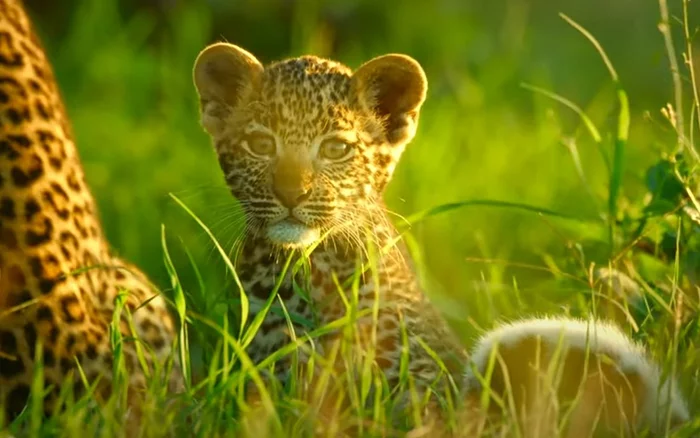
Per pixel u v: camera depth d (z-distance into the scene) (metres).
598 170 17.69
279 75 11.85
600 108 20.39
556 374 9.88
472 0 25.92
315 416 9.10
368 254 11.34
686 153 12.93
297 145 11.52
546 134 18.28
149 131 18.91
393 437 9.16
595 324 10.11
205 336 11.85
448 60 22.53
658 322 11.01
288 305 11.62
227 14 23.28
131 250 15.69
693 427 9.25
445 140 18.28
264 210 11.53
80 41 21.33
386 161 12.12
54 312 9.77
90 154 18.06
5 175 9.79
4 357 9.65
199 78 12.21
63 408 9.61
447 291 15.04
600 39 25.78
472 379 10.36
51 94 10.30
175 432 9.16
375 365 10.38
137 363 10.10
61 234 9.93
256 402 9.90
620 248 12.06
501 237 15.99
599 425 9.63
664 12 11.91
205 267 14.90
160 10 23.41
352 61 22.20
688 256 11.68
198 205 16.08
